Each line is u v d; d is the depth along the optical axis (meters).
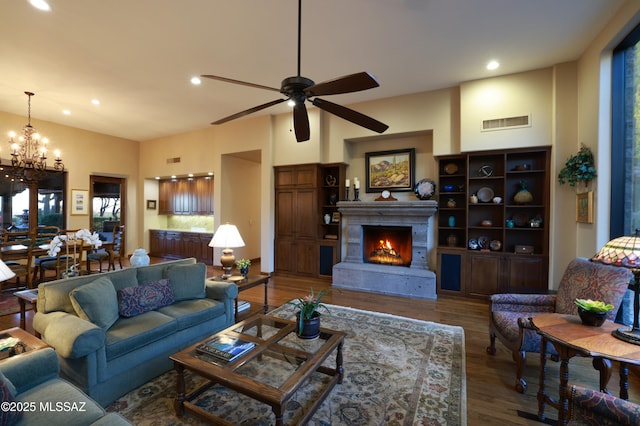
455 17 2.88
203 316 2.80
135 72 4.02
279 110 5.66
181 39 3.25
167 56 3.61
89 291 2.24
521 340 2.20
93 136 7.13
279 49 3.46
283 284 5.36
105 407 2.00
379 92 4.75
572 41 3.30
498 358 2.74
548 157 3.97
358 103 5.16
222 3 2.66
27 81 4.29
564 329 1.89
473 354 2.82
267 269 5.98
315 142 5.57
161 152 7.72
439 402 2.07
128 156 7.90
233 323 3.20
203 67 3.88
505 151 4.17
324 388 2.19
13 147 5.37
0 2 2.61
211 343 2.09
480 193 4.56
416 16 2.86
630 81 2.97
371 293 4.81
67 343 1.86
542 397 1.93
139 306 2.60
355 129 5.31
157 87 4.49
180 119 6.14
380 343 2.98
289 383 1.64
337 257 5.56
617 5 2.70
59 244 3.33
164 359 2.44
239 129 6.27
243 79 4.24
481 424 1.89
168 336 2.49
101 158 7.30
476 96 4.29
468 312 3.92
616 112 3.08
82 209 6.92
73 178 6.77
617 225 3.06
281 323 2.49
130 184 7.95
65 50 3.46
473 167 4.62
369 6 2.71
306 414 1.83
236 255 7.02
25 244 4.39
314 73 4.06
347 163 5.64
